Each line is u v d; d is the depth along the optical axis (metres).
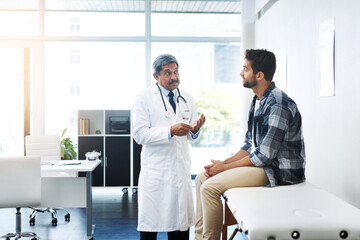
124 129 5.97
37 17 6.34
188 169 2.51
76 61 6.47
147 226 2.42
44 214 4.61
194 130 2.40
